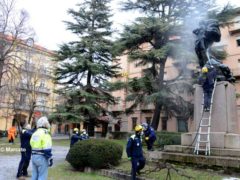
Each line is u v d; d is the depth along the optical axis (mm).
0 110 40688
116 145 10414
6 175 9258
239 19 31141
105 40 29562
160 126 34719
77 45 29031
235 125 8945
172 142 18516
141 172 8234
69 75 29031
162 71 22750
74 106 26406
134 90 22656
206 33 9828
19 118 33438
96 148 9992
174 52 21156
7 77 32469
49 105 45906
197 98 9438
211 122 8758
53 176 9250
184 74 22203
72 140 14039
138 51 21594
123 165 10133
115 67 30234
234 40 31703
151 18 21703
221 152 8078
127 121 39344
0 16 28406
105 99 28984
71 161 10531
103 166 10000
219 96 8844
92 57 29359
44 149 6320
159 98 21234
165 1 22766
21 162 8930
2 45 28656
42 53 40562
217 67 9328
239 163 7238
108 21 30406
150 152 9789
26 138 9039
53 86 46750
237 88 30047
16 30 29375
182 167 8266
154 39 23109
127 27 22234
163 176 7793
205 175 7352
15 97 32750
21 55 34312
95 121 29594
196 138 8938
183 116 23250
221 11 21000
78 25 30078
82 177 9117
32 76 34406
